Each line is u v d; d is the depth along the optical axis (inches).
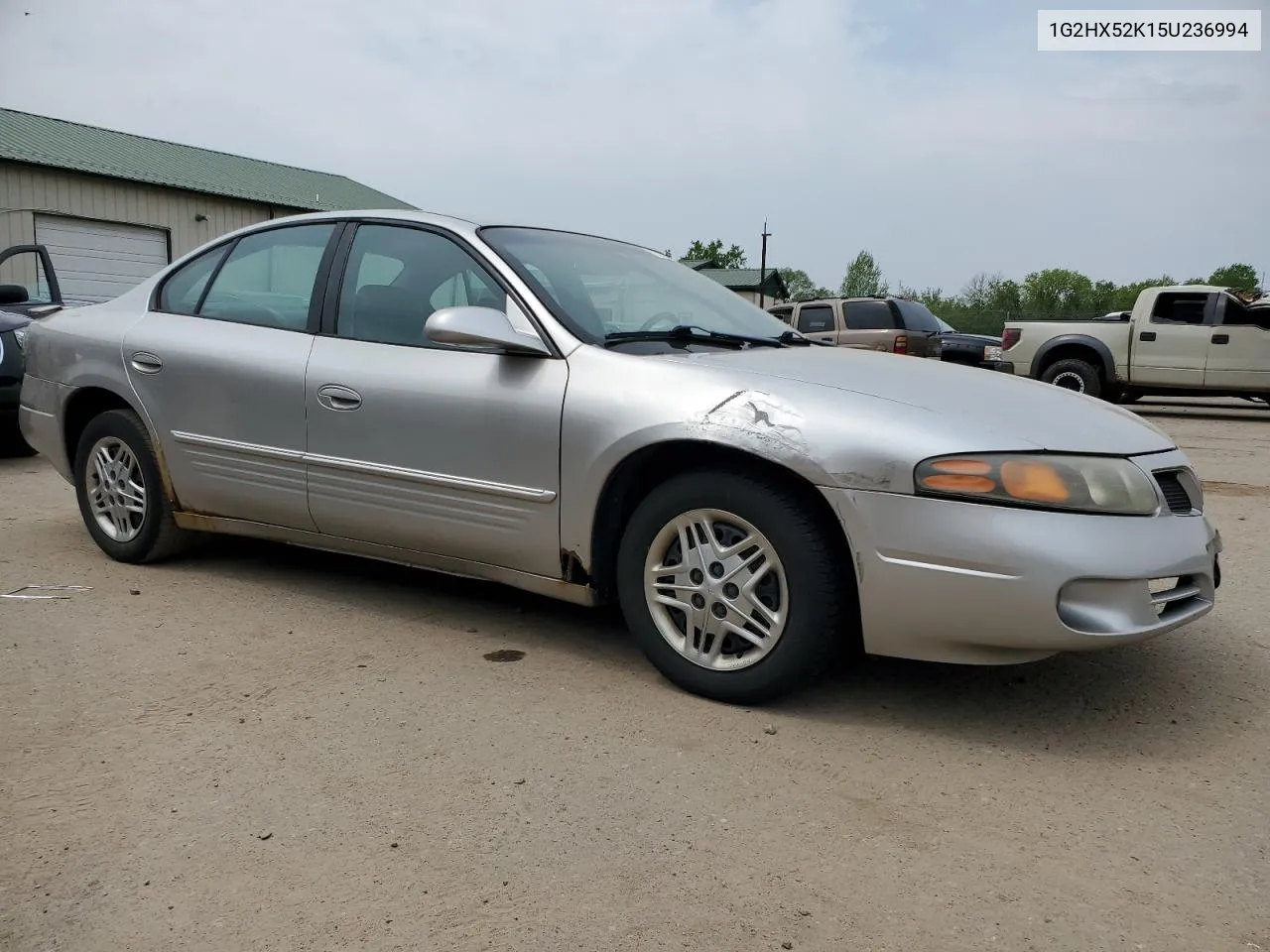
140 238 884.6
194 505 168.1
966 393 121.0
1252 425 501.0
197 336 165.3
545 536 131.0
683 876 86.0
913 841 92.0
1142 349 540.7
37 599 160.2
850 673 133.0
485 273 141.1
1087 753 110.5
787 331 157.4
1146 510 109.8
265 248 166.4
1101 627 105.1
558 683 128.3
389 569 180.7
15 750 108.1
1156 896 83.7
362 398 144.3
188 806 96.7
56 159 827.4
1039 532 104.7
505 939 77.4
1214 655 141.0
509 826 93.7
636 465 125.3
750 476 116.6
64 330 184.7
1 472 290.0
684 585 123.2
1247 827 95.0
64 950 75.9
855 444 110.2
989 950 76.5
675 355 131.3
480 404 134.1
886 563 109.0
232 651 138.8
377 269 151.8
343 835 91.9
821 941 77.4
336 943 76.9
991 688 128.5
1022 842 92.0
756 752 109.6
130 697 122.4
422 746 110.0
